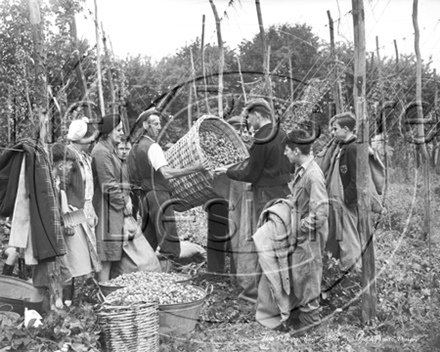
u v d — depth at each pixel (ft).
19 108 20.89
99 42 25.26
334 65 26.78
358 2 14.07
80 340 11.53
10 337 11.05
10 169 13.30
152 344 12.30
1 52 21.03
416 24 22.62
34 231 12.92
